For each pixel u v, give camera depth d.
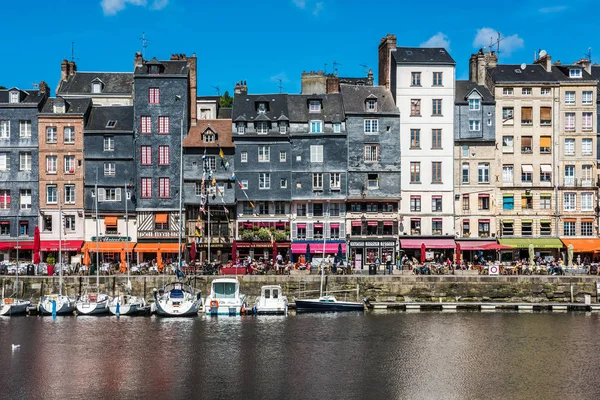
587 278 58.38
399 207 69.38
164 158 68.44
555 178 70.38
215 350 42.56
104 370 38.31
